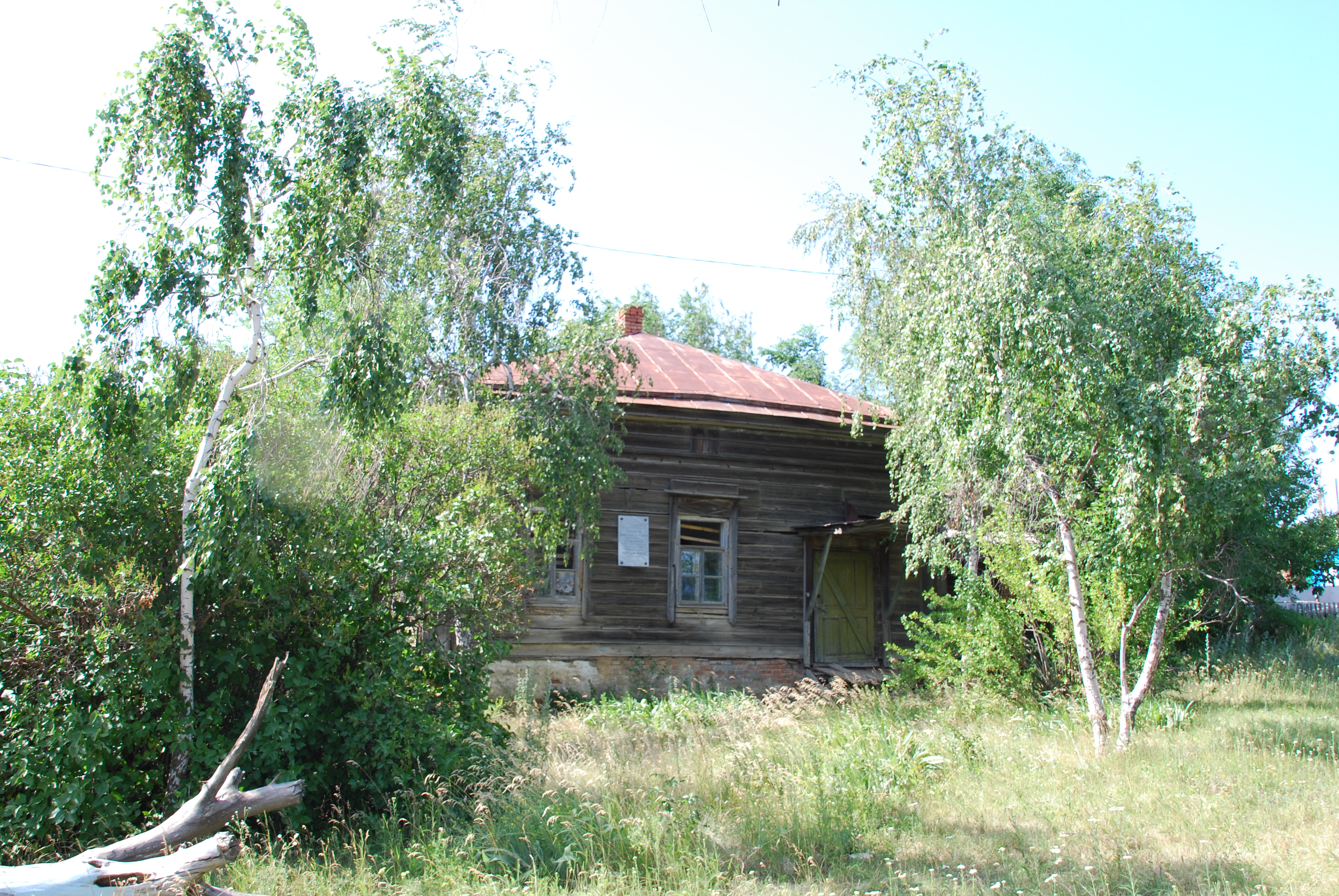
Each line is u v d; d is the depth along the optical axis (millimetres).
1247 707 12352
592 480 12602
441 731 7656
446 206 9664
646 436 15734
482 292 13539
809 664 16203
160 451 7297
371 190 8562
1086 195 13211
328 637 7488
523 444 11242
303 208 7637
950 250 10148
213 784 5508
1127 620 11641
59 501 6730
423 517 9562
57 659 6656
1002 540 11898
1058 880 5844
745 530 16250
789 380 18641
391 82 8812
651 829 6547
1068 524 9961
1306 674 14508
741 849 6582
